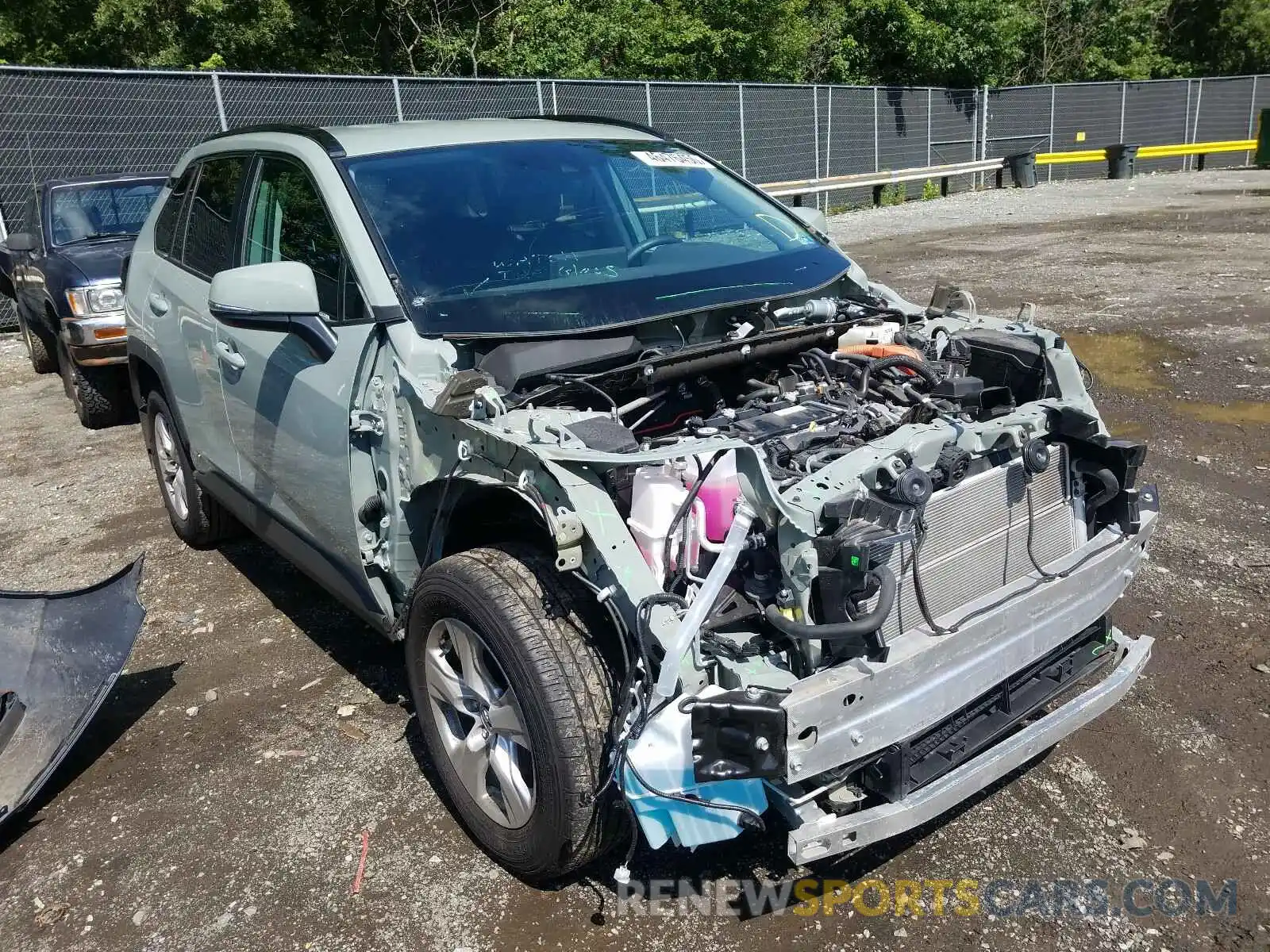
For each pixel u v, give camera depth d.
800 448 2.80
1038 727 2.73
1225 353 7.72
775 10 22.92
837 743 2.32
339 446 3.24
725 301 3.53
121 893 2.93
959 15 26.45
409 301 3.16
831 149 21.36
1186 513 5.02
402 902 2.83
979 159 26.12
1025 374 3.30
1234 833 2.95
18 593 3.71
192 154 4.92
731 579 2.54
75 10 19.52
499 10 22.30
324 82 13.40
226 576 5.05
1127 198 19.78
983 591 2.76
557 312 3.26
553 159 4.03
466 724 3.08
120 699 3.99
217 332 4.02
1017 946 2.59
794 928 2.67
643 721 2.30
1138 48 35.12
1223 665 3.76
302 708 3.83
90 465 6.95
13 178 11.54
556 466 2.45
